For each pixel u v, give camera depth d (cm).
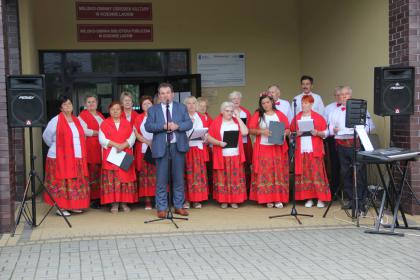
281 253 585
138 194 834
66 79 1156
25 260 564
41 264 549
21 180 926
